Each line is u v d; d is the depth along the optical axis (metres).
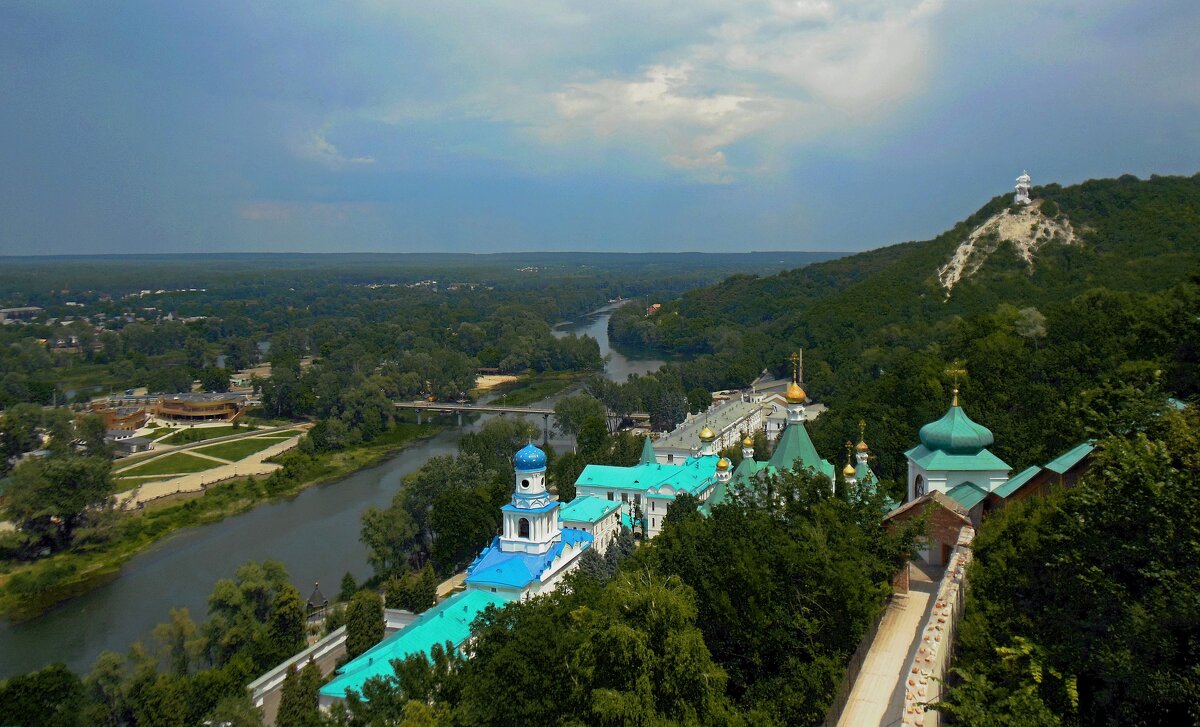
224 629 112.50
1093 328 151.75
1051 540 51.50
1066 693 44.88
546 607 70.88
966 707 44.09
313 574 162.00
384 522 152.75
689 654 52.59
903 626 72.56
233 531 194.50
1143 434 48.62
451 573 151.75
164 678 90.50
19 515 178.25
